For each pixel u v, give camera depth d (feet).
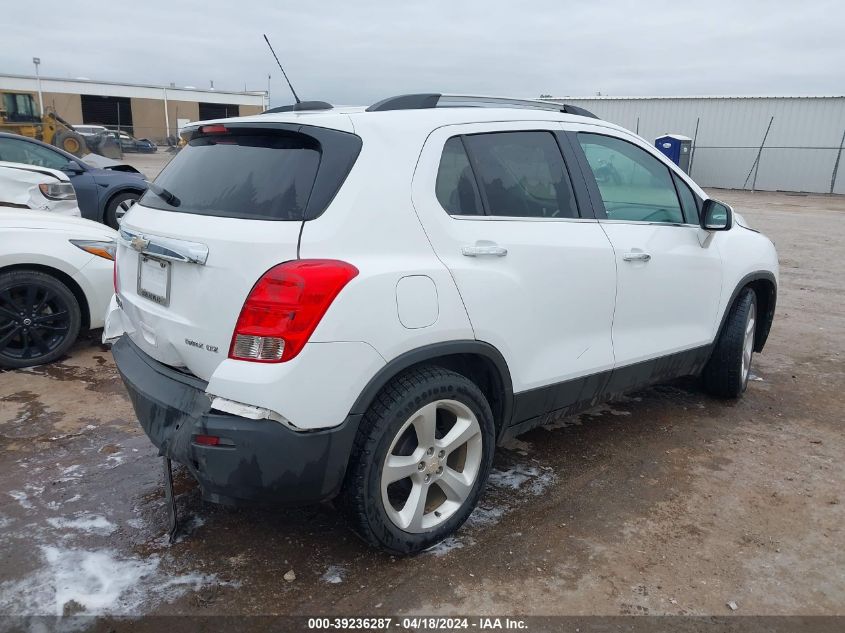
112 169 34.22
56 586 8.73
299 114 9.51
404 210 8.93
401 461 9.04
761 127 94.17
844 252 38.99
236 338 8.03
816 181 91.50
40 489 11.03
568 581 9.10
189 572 9.11
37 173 25.93
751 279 15.12
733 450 13.19
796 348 20.04
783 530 10.44
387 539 9.04
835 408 15.47
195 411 8.31
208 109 193.16
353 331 8.16
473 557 9.58
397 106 9.80
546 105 12.10
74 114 175.11
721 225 13.55
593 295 11.30
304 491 8.34
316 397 8.02
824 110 89.45
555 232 10.77
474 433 9.75
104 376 16.05
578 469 12.28
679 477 12.05
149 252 9.01
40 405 14.33
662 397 15.96
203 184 9.25
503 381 10.12
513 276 9.98
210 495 8.45
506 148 10.52
